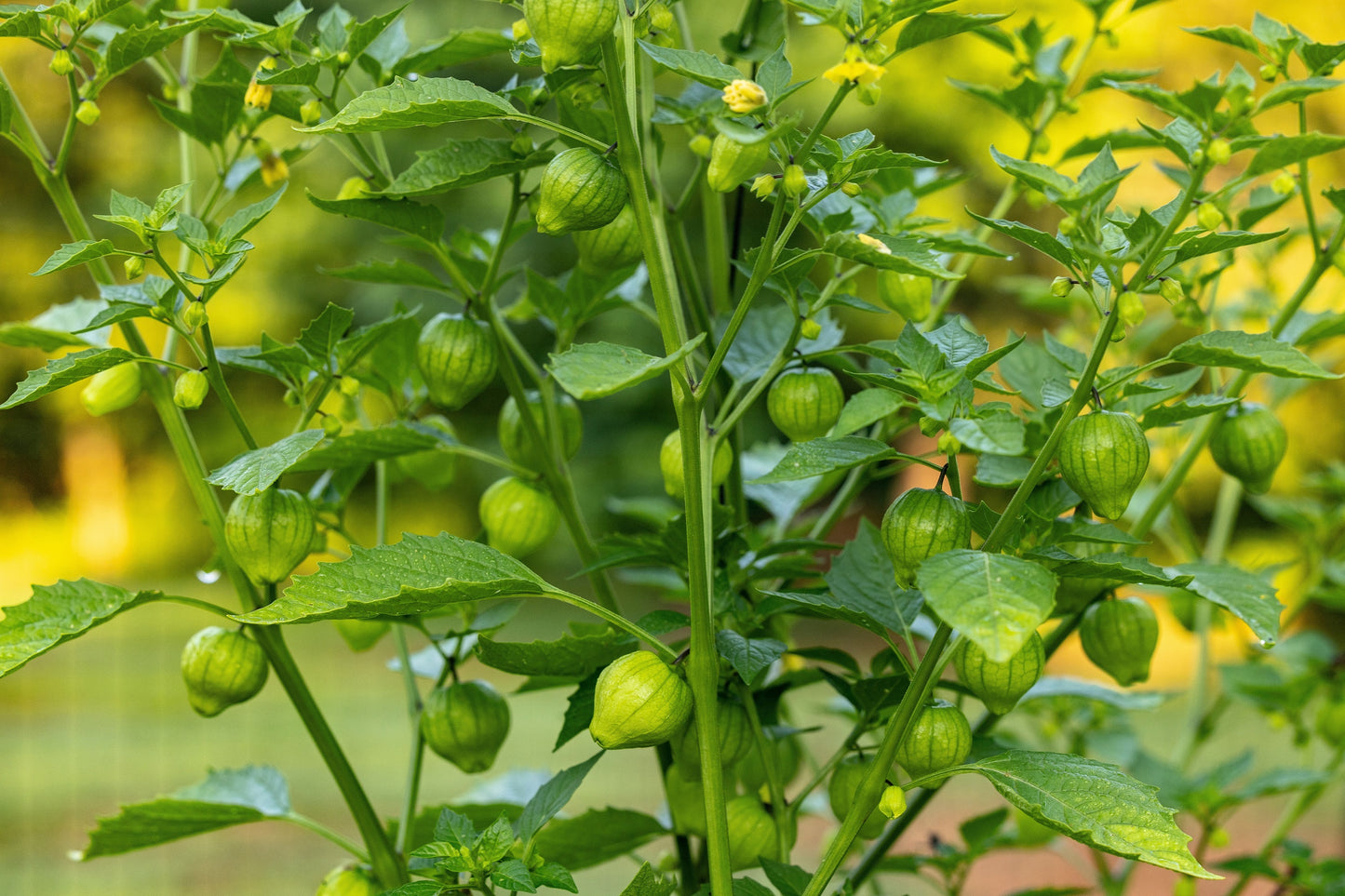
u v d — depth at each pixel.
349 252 5.68
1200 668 1.47
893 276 1.11
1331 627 4.26
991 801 3.36
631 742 0.96
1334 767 1.36
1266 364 0.90
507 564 0.97
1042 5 3.36
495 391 6.01
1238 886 1.33
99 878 2.97
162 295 1.02
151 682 4.86
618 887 2.68
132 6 1.13
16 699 4.56
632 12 1.02
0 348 6.71
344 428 1.18
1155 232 0.94
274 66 1.05
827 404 1.06
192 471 1.08
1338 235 1.12
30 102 5.84
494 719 1.12
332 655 5.45
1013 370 1.17
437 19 4.95
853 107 4.43
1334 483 1.49
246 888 2.92
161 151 5.72
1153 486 1.70
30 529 7.57
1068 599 1.11
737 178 0.94
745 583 1.10
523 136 1.04
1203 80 0.91
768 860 1.03
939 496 0.95
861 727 1.06
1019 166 0.92
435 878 1.01
